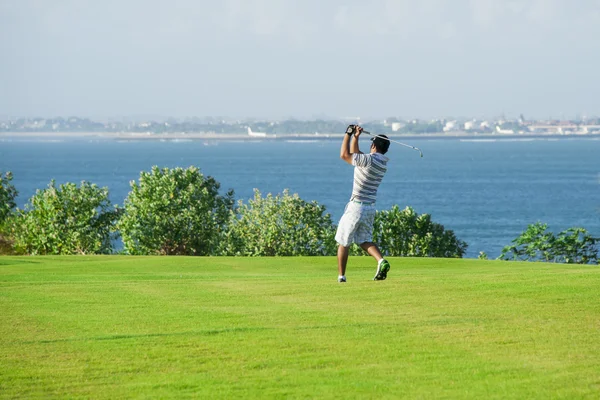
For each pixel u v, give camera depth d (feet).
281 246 209.46
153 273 99.50
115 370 40.86
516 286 63.05
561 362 40.83
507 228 466.29
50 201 207.31
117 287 70.59
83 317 54.24
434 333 47.78
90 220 213.46
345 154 67.26
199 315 54.65
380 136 67.21
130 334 48.47
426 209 589.32
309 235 209.97
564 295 58.70
